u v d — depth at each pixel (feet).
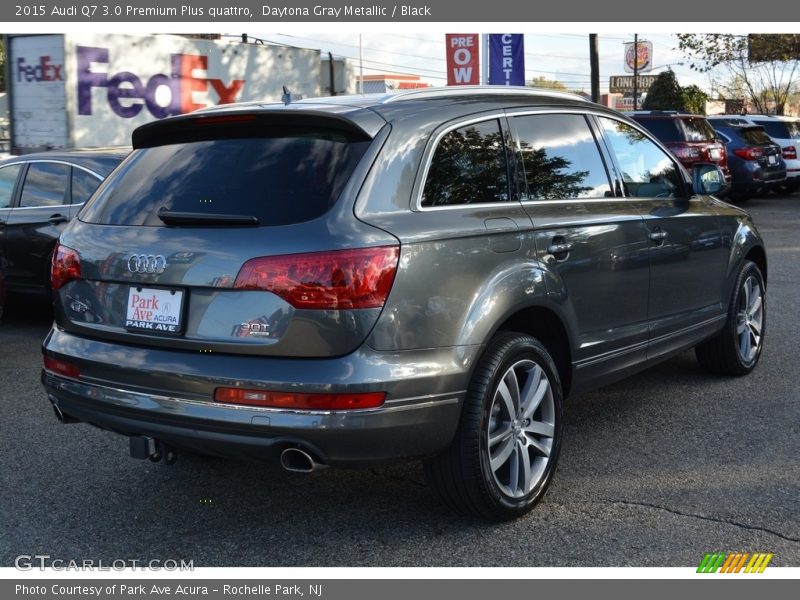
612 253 14.76
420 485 14.30
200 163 12.14
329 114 11.51
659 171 17.26
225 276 10.88
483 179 12.84
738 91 158.92
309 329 10.60
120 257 11.77
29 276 26.58
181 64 53.26
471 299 11.81
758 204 68.39
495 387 12.12
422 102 12.59
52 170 26.58
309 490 14.21
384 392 10.75
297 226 10.84
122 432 11.96
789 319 26.63
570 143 14.83
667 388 19.56
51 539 12.59
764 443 15.98
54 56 47.26
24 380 21.12
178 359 11.22
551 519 12.94
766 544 12.09
